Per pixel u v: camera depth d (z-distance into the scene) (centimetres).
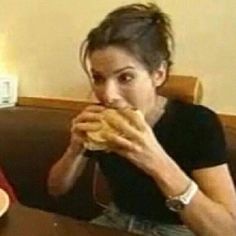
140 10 129
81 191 185
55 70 214
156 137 133
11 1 219
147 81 126
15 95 223
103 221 144
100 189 176
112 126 121
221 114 182
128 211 142
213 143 129
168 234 136
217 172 128
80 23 204
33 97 220
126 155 119
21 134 204
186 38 184
